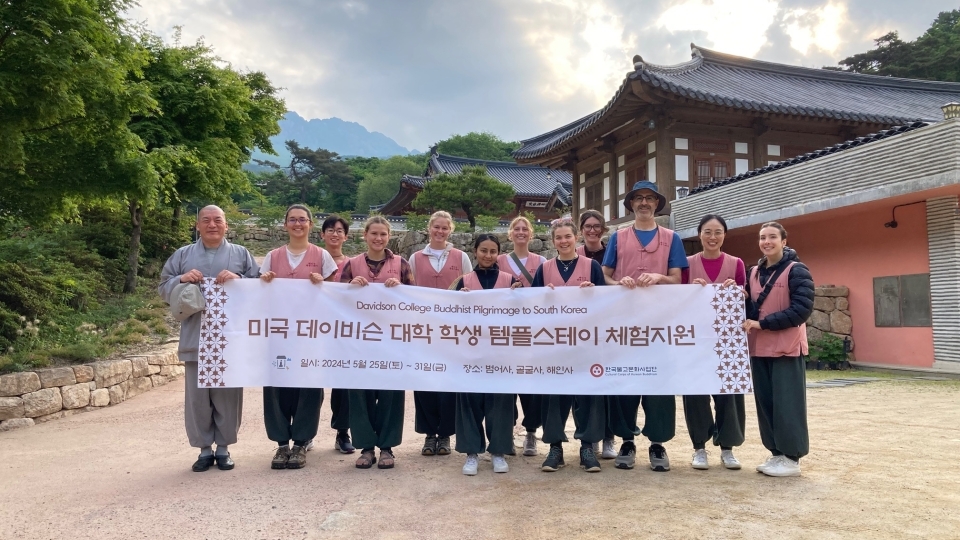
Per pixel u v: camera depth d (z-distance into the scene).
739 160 16.67
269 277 4.59
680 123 16.11
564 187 32.25
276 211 22.27
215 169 14.31
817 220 12.85
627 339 4.42
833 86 22.53
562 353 4.45
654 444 4.46
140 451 5.23
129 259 13.98
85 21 6.20
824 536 3.04
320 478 4.29
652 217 4.72
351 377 4.53
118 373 7.98
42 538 3.20
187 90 14.07
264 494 3.90
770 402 4.27
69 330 9.31
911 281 11.05
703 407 4.39
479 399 4.58
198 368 4.42
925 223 10.80
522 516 3.44
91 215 15.59
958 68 35.69
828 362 11.74
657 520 3.32
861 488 3.81
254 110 16.80
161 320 11.61
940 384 9.16
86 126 7.30
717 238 4.59
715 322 4.37
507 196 26.80
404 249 18.92
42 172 7.86
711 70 20.98
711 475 4.25
